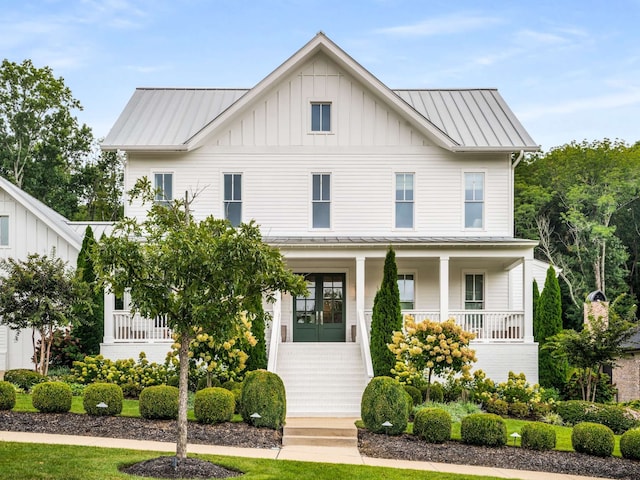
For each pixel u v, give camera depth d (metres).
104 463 11.19
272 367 19.66
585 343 20.16
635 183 47.12
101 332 22.88
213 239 11.41
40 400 14.98
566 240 48.28
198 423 15.03
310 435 15.09
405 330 19.75
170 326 11.79
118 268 11.56
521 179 50.25
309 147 24.36
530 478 12.54
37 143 43.91
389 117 24.53
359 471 12.02
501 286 24.94
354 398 19.67
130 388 18.73
